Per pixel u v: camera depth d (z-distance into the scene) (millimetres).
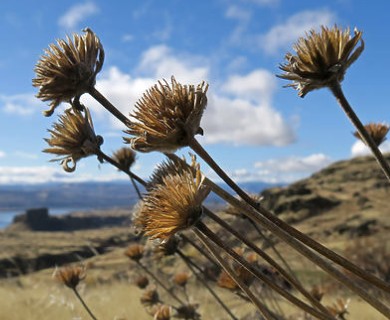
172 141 157
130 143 161
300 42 165
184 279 562
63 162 214
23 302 851
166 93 160
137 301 783
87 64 198
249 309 619
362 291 132
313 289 486
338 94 162
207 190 159
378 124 281
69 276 466
